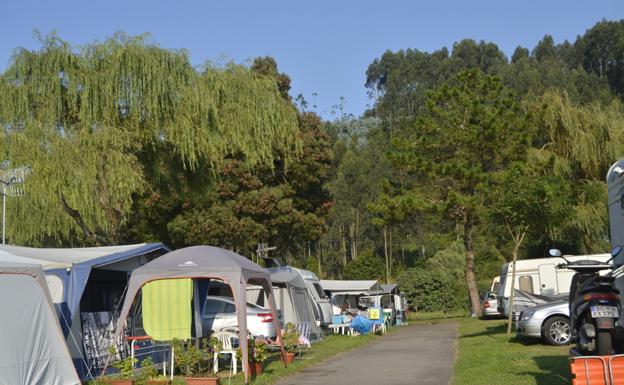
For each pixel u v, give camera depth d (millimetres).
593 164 32344
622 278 9539
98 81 20594
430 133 36438
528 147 33875
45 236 29406
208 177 24984
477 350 15938
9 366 9648
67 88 20500
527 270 25656
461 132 34906
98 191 20359
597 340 9594
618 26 119438
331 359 16688
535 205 18094
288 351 16141
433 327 30562
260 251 32281
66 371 10891
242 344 12219
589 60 122500
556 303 15945
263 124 24328
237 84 23859
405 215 35875
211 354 13375
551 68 119062
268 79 25281
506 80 113188
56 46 20594
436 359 15102
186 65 21938
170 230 37938
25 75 20203
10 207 26297
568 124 32781
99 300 15367
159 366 13945
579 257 25359
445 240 41156
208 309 17391
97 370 13133
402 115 115500
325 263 71188
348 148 84812
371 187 69250
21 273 10203
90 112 20406
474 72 36438
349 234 72875
